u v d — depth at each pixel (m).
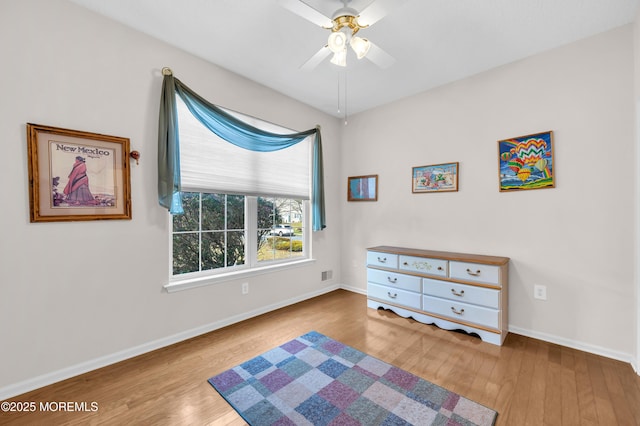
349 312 3.08
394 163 3.44
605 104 2.13
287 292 3.31
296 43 2.31
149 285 2.24
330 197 3.88
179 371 1.95
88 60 1.95
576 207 2.25
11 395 1.68
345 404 1.62
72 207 1.89
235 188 2.82
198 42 2.31
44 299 1.80
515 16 1.96
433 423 1.47
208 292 2.59
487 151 2.71
